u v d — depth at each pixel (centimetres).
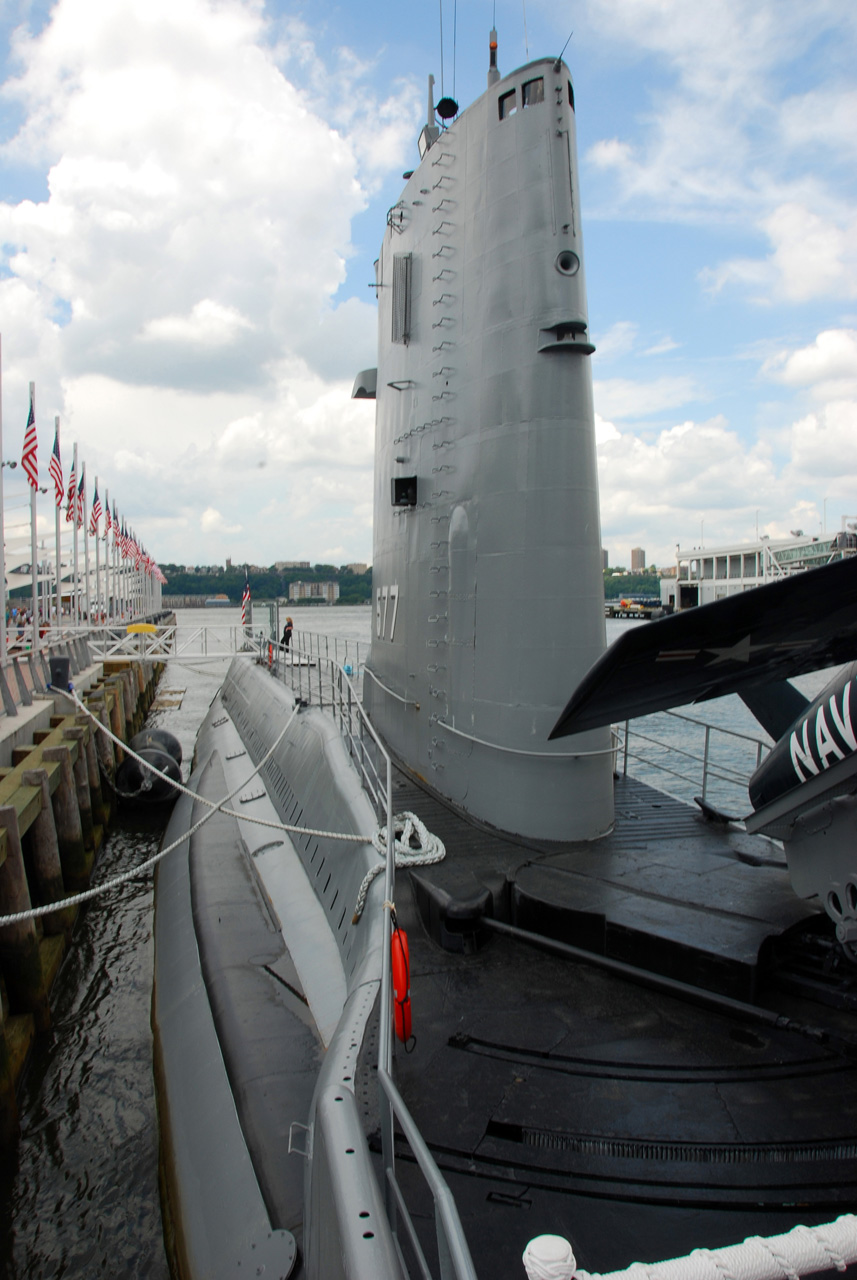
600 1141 321
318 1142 310
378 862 605
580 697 298
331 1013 557
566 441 596
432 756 748
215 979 684
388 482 870
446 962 484
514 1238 278
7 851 781
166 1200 564
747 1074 364
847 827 378
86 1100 741
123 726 2194
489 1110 343
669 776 1827
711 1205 291
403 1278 217
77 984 963
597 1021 413
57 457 2261
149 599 7262
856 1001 408
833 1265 151
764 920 462
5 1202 623
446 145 681
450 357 678
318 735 984
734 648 285
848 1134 322
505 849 602
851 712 340
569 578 604
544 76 580
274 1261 367
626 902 498
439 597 718
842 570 227
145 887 1284
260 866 913
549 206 584
